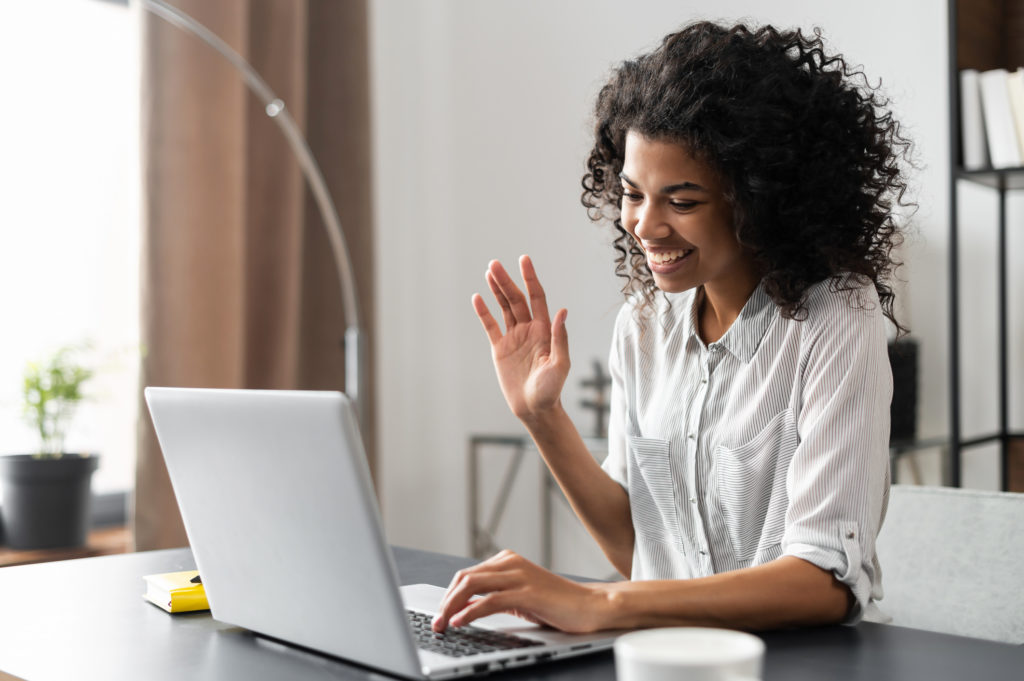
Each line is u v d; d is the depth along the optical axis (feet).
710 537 4.25
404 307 11.51
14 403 8.42
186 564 4.38
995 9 7.85
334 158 10.45
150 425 8.55
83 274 9.46
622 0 10.23
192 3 8.98
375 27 11.21
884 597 4.59
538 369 4.05
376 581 2.60
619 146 4.22
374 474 10.66
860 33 8.64
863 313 3.81
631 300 4.76
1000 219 7.89
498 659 2.76
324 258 10.40
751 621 3.16
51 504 8.09
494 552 10.61
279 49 9.83
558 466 4.32
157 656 2.99
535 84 10.95
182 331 8.79
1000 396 7.91
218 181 9.07
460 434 11.54
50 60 9.27
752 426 4.05
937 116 8.22
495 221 11.28
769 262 3.86
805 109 3.72
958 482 7.05
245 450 2.85
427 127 11.77
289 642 3.11
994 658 2.88
